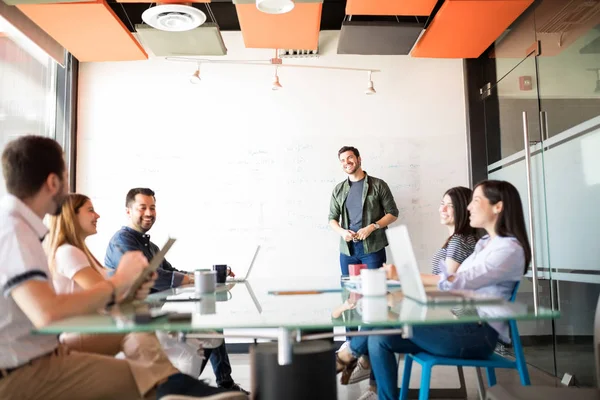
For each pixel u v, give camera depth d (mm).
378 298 1771
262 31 3779
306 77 4633
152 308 1545
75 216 2162
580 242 2885
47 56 4129
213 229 4504
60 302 1315
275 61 4383
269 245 4496
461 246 2494
